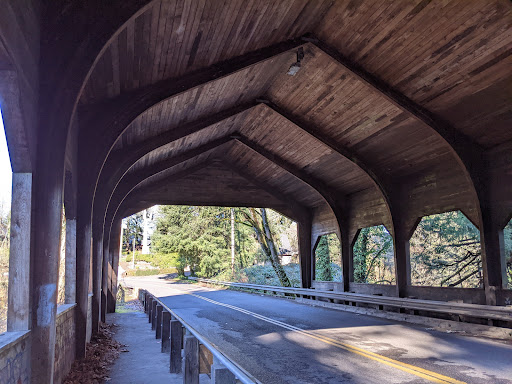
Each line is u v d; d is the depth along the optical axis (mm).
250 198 19047
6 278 5516
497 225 9562
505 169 9422
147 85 8305
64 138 4723
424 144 11055
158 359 7277
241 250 35375
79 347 7238
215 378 3197
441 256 17938
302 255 19344
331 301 16188
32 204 4352
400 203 13203
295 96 11875
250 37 8273
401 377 5699
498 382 5344
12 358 3656
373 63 9211
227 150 17797
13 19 3549
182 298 20219
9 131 4051
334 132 12602
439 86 8945
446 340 8430
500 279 9383
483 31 7332
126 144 11289
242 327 10672
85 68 4777
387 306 13008
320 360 6867
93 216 10398
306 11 8227
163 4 5902
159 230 40938
